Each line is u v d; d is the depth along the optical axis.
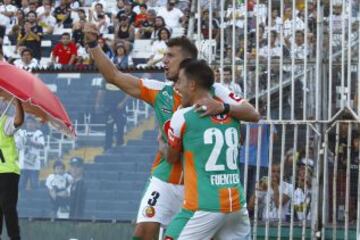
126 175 31.77
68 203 31.81
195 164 17.08
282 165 26.81
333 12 27.44
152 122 32.12
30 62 44.38
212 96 17.72
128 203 31.33
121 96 32.53
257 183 27.06
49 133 32.59
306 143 26.91
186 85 17.31
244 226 17.55
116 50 43.75
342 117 27.19
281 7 27.39
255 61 27.58
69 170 32.16
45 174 32.34
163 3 49.28
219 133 17.08
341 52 26.86
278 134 27.89
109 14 49.25
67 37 44.94
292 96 26.95
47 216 31.83
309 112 27.19
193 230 16.95
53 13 49.91
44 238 31.22
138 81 19.14
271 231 27.36
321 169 27.08
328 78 27.19
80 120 32.75
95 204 31.62
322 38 27.28
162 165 19.34
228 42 28.19
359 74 26.70
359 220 26.30
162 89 19.09
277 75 27.62
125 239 30.50
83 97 33.09
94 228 30.88
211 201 16.89
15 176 26.42
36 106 26.42
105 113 32.59
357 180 27.36
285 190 27.22
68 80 33.44
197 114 17.08
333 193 26.66
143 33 45.59
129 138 32.25
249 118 17.47
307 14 26.98
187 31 40.41
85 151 32.41
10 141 26.45
